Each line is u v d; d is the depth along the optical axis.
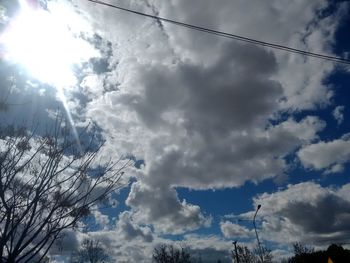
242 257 58.22
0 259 7.19
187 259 65.88
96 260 41.22
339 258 62.66
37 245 7.93
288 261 70.00
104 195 9.12
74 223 8.51
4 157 8.20
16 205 7.95
